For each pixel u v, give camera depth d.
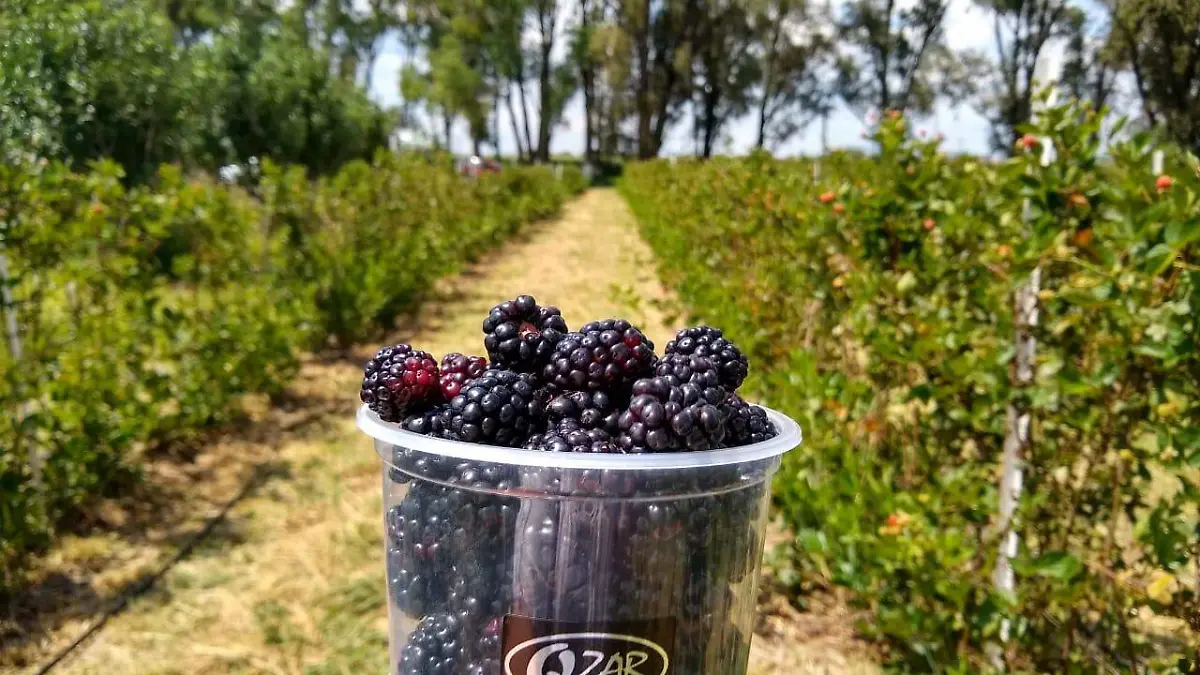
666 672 0.19
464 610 0.19
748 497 0.20
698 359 0.21
